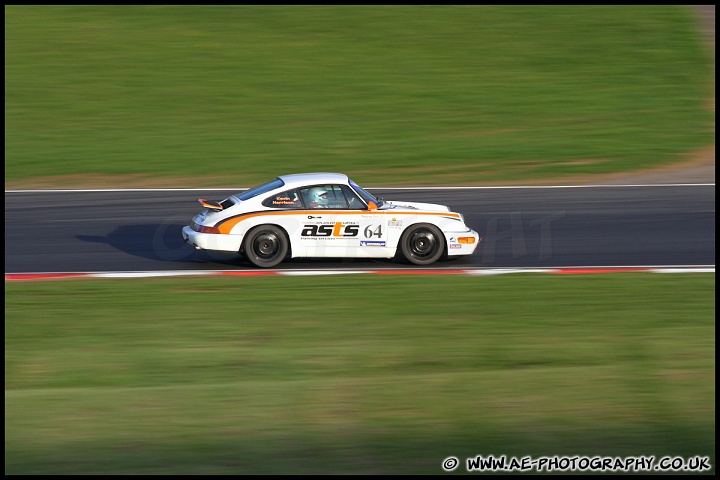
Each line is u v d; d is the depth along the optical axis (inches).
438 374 872.3
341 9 3122.5
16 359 934.4
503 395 804.0
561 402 783.1
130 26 2967.5
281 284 1224.8
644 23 2997.0
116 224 1595.7
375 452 680.4
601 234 1520.7
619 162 2038.6
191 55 2763.3
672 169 1988.2
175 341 992.9
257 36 2913.4
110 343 985.5
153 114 2363.4
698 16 3065.9
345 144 2171.5
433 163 2041.1
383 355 949.2
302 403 788.6
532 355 945.5
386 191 1829.5
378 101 2466.8
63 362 927.0
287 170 2001.7
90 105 2411.4
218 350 963.3
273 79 2603.3
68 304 1134.4
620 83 2586.1
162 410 771.4
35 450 686.5
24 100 2426.2
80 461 665.6
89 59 2711.6
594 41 2874.0
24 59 2691.9
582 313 1096.2
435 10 3115.2
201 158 2074.3
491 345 978.1
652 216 1630.2
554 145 2160.4
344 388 829.8
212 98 2475.4
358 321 1063.6
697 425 730.2
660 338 997.2
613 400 788.6
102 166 2004.2
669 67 2689.5
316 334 1016.9
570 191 1818.4
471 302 1141.1
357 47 2837.1
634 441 697.6
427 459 666.8
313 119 2343.8
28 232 1534.2
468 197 1779.0
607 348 963.3
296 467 653.9
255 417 753.0
